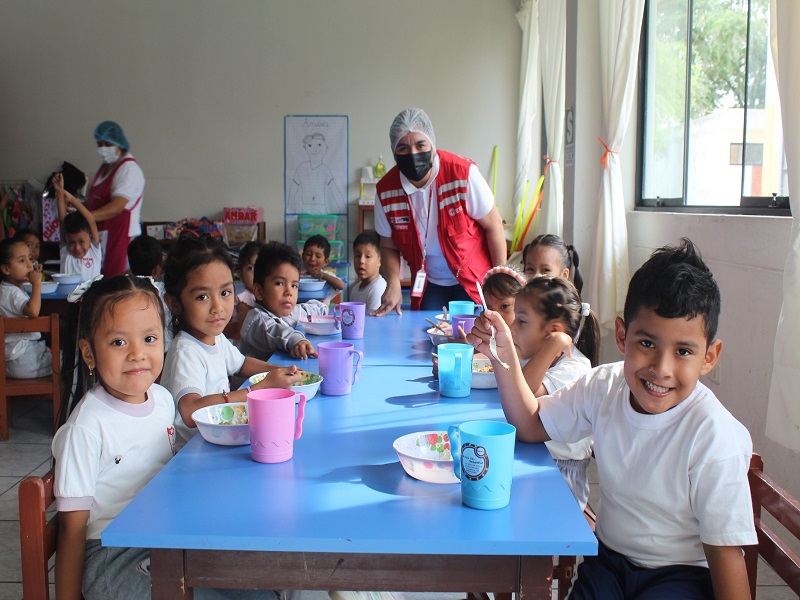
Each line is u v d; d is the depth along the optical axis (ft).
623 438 4.42
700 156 11.25
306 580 3.41
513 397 4.75
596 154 13.75
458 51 20.59
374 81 20.74
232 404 4.96
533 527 3.39
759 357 8.49
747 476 4.14
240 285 13.39
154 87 20.84
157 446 4.89
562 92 16.89
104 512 4.60
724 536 3.97
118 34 20.66
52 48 20.72
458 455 3.72
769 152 8.97
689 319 4.01
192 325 6.15
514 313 6.67
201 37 20.67
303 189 21.16
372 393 5.75
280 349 7.64
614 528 4.48
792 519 3.88
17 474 10.23
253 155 21.07
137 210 15.78
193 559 3.42
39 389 11.64
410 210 10.43
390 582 3.40
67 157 21.06
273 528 3.35
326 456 4.33
